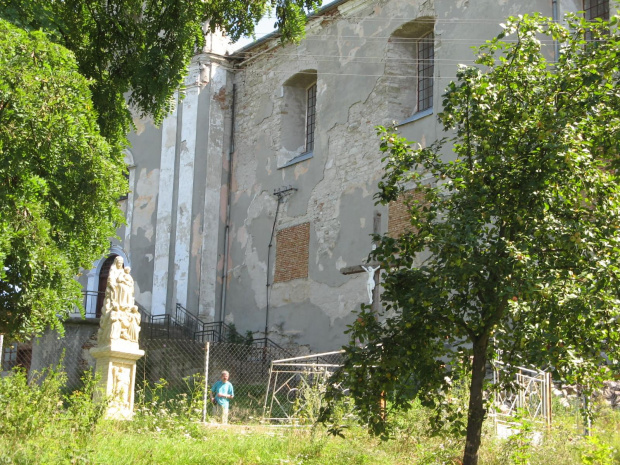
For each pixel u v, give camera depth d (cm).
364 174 2164
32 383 1058
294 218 2362
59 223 1039
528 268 733
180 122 2675
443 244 766
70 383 1953
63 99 927
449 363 856
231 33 1425
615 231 754
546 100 808
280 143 2456
